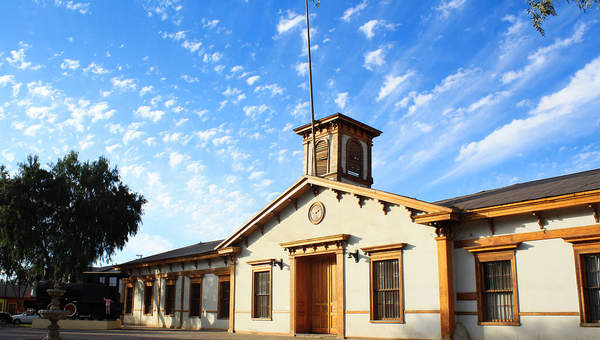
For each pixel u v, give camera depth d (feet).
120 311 102.99
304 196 73.56
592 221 45.27
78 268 122.72
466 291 52.80
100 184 130.72
